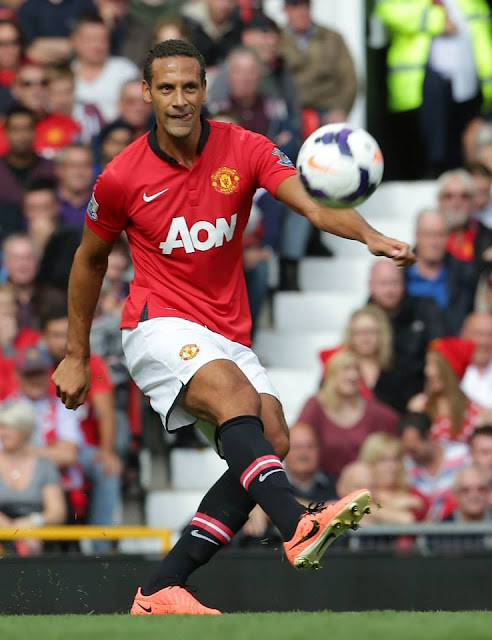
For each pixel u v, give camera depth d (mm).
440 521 29234
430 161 37688
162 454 30844
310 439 28797
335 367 29625
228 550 22344
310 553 12891
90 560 19984
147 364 14836
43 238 31031
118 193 14758
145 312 14977
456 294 32438
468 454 30094
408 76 37656
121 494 29703
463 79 37219
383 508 28562
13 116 31953
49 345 29438
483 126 36125
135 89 32906
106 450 28906
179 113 14352
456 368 31250
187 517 30078
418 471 29672
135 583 20000
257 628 10633
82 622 11836
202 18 34281
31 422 27594
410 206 37375
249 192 15031
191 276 14961
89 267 15367
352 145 13398
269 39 34062
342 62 36000
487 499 29078
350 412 29531
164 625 11219
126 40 34031
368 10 38938
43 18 33188
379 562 22281
